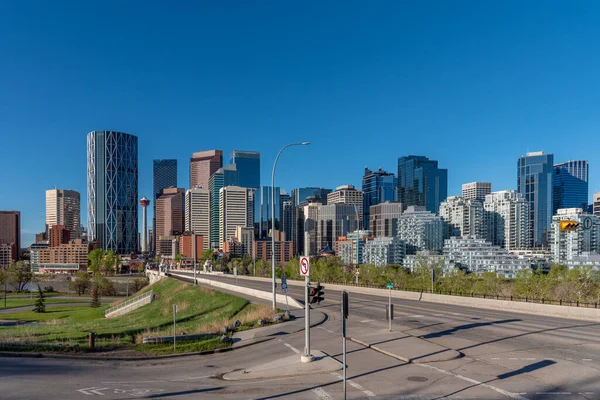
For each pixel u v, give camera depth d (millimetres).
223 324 31828
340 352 20938
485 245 178875
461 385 15375
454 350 20312
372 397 14289
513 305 35281
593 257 162250
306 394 14781
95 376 17828
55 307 106375
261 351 22328
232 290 63031
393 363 18562
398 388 15180
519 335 24094
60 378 17406
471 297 39312
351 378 16500
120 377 17672
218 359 21156
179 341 25344
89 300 128500
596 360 18547
